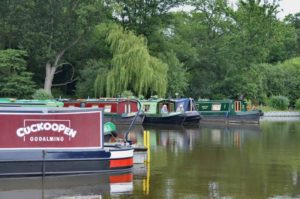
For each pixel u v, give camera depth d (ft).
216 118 185.37
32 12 186.19
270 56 328.90
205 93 231.30
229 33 246.06
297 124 179.83
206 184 62.75
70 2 188.03
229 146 102.99
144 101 172.55
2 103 83.25
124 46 185.16
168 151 93.81
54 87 214.90
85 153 66.18
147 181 63.87
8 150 64.13
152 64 187.11
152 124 170.40
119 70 182.60
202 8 249.34
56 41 187.83
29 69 201.67
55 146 65.98
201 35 246.47
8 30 188.24
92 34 197.06
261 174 70.08
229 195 56.95
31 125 65.21
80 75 202.28
